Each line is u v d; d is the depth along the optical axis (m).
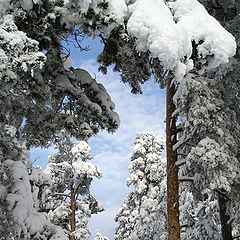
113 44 5.96
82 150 20.41
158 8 4.39
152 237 22.70
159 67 4.54
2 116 5.93
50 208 19.66
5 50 3.58
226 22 10.18
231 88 9.43
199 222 15.12
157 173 26.78
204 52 4.59
